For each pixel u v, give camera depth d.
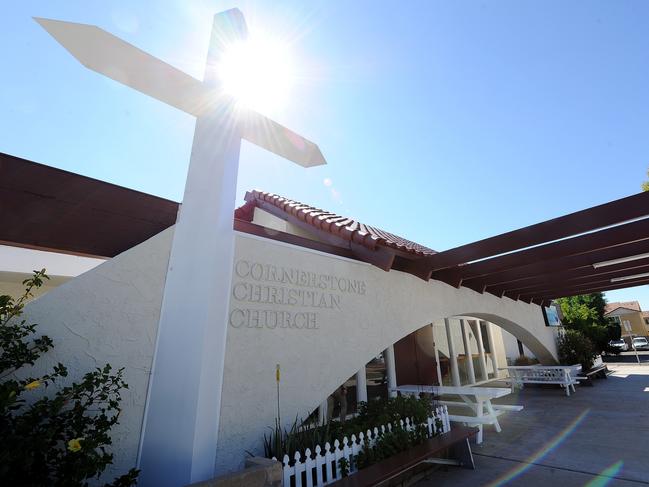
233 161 3.85
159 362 3.28
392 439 4.21
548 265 8.10
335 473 3.73
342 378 4.86
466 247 6.19
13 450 1.98
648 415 7.93
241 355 3.80
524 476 4.61
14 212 3.88
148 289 3.40
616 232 5.88
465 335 13.95
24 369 2.62
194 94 3.73
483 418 6.53
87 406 2.61
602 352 32.16
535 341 12.90
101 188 4.58
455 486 4.41
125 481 2.58
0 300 2.46
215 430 3.12
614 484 4.23
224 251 3.55
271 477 2.83
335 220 6.85
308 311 4.69
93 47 3.04
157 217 4.88
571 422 7.67
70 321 2.90
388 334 5.87
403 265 6.88
